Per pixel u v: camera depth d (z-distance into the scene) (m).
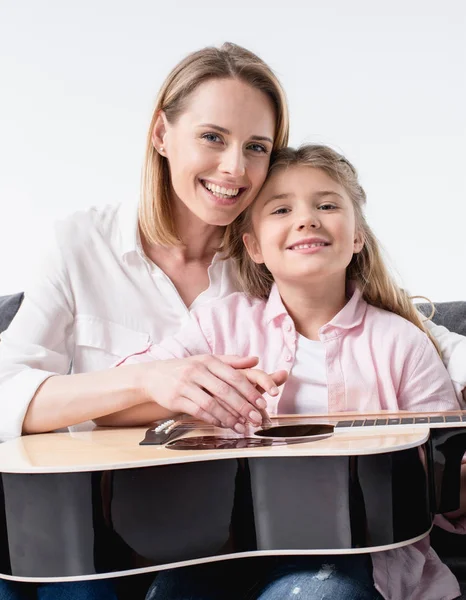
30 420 1.47
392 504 1.13
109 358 1.73
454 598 1.33
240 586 1.28
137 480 1.13
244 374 1.41
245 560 1.30
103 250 1.74
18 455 1.23
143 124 3.79
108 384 1.45
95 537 1.12
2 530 1.15
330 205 1.61
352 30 3.56
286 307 1.69
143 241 1.77
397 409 1.59
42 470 1.13
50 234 1.75
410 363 1.62
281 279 1.66
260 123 1.59
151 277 1.74
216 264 1.79
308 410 1.61
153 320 1.74
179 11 3.76
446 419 1.36
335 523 1.13
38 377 1.51
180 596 1.24
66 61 3.83
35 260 1.74
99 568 1.12
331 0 3.58
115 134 3.80
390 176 3.55
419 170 3.53
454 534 1.60
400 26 3.53
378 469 1.13
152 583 1.29
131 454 1.20
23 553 1.14
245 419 1.36
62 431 1.58
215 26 3.73
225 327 1.69
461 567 1.54
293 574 1.17
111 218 1.78
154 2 3.77
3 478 1.14
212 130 1.56
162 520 1.13
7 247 3.82
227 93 1.56
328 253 1.60
